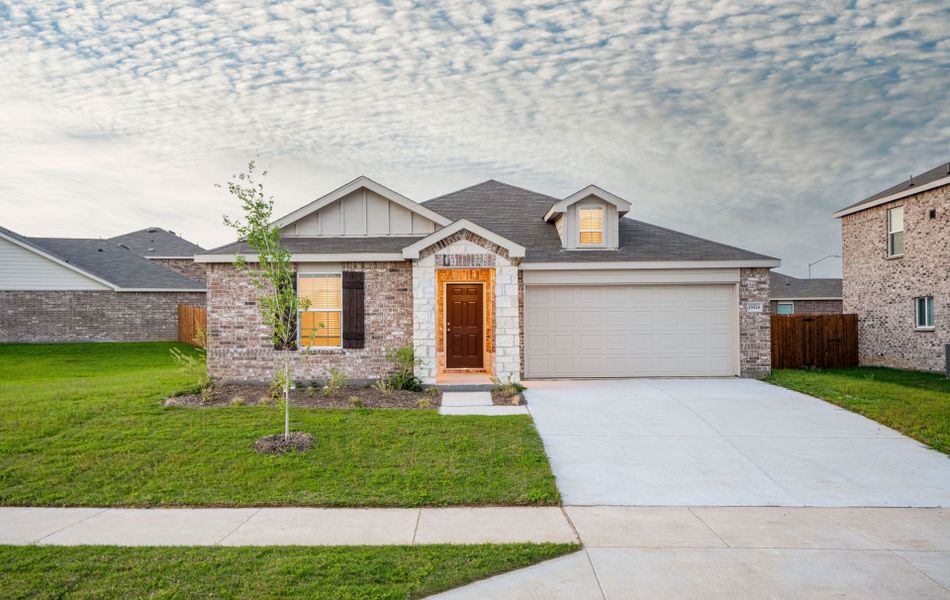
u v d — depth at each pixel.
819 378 15.68
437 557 5.30
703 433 10.12
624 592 4.66
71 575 4.86
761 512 6.75
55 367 20.05
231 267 14.69
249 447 8.82
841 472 8.22
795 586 4.77
